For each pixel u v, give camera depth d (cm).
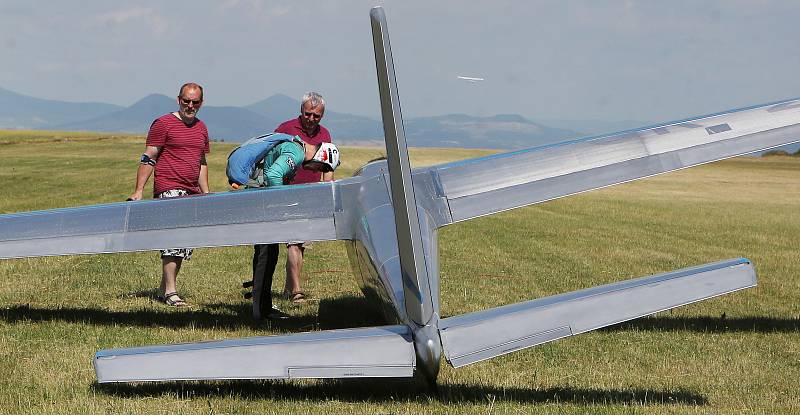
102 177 9969
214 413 1512
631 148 2570
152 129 2686
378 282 1948
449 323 1509
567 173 2508
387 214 2114
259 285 2438
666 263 3866
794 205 9069
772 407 1590
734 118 2655
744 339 2245
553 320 1494
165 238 2275
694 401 1625
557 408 1549
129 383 1692
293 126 2697
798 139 2533
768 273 3622
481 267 3616
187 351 1465
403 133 1475
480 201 2428
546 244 4619
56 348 1998
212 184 9362
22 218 2355
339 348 1477
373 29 1454
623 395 1666
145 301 2683
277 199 2373
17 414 1488
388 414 1513
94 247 2256
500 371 1845
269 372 1442
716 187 12925
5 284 2922
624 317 1495
